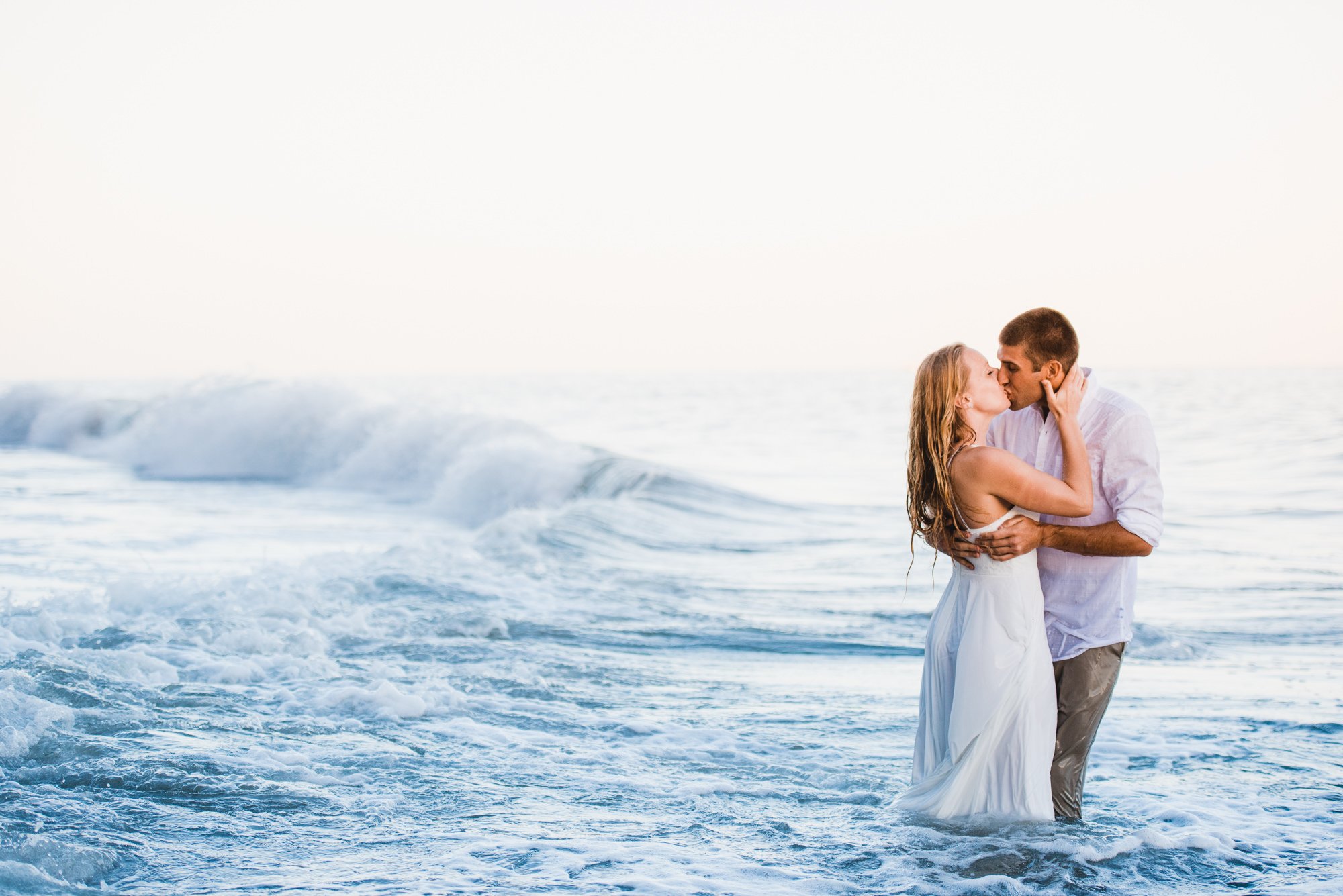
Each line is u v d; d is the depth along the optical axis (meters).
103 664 5.59
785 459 25.55
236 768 4.16
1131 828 3.70
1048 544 3.49
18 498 18.25
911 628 7.99
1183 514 14.63
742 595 9.41
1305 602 8.93
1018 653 3.54
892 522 14.56
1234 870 3.30
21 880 3.01
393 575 8.80
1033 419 3.70
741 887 3.11
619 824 3.71
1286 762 4.67
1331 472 18.69
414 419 22.44
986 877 3.20
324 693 5.39
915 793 3.77
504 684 5.92
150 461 24.52
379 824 3.65
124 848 3.34
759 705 5.73
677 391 66.44
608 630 7.68
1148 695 6.04
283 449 23.34
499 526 12.21
